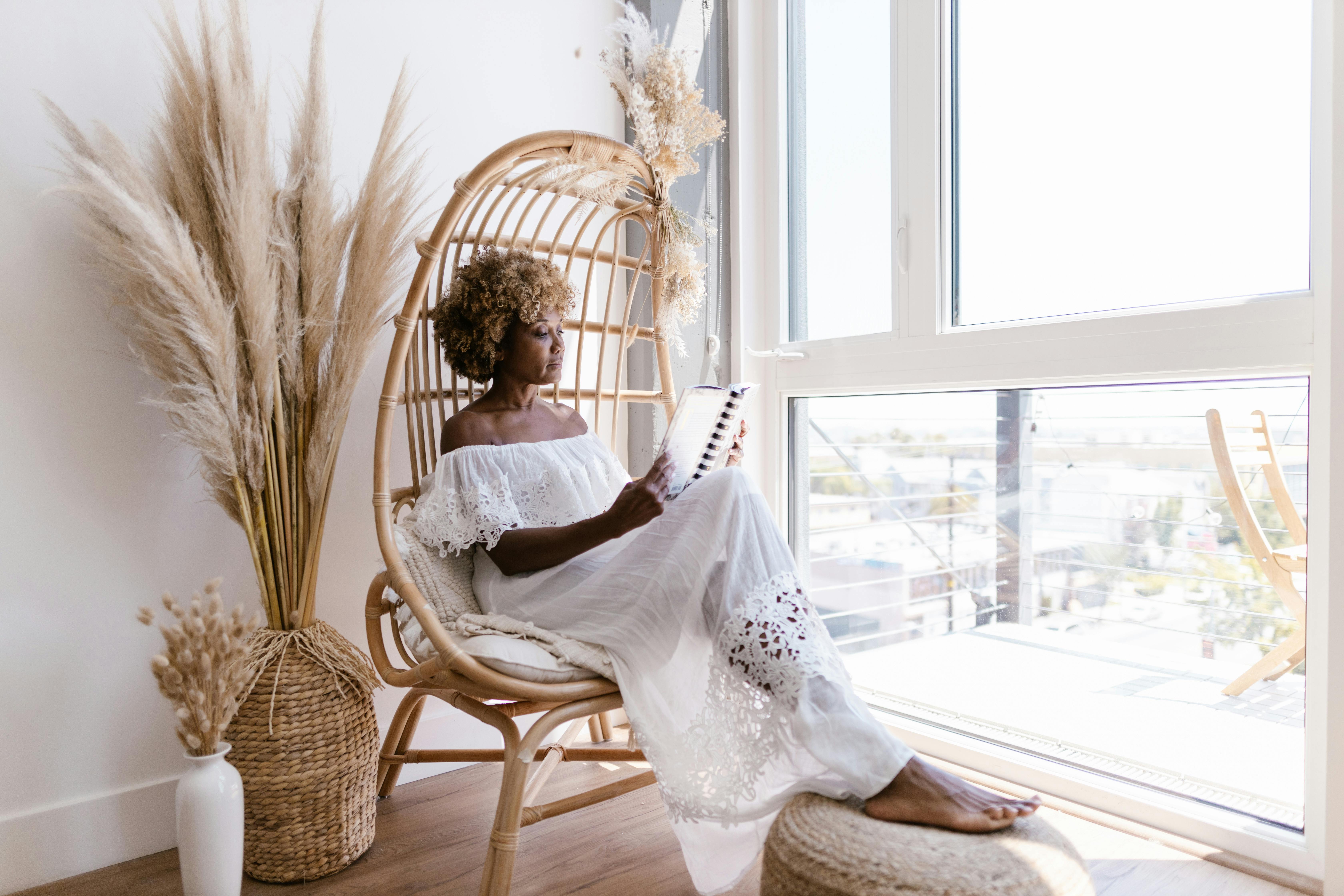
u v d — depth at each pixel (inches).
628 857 62.1
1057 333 69.4
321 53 62.3
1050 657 75.2
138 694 64.6
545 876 59.5
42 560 60.7
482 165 62.9
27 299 60.1
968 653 81.2
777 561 54.7
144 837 64.4
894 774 45.5
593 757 60.8
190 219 58.2
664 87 74.1
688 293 79.0
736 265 94.0
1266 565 61.4
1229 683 63.9
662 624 55.7
